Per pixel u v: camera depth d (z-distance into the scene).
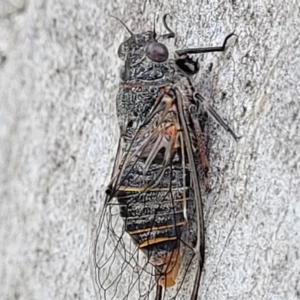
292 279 0.13
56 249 0.17
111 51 0.16
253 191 0.14
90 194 0.17
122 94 0.14
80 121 0.17
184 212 0.14
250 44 0.14
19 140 0.18
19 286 0.18
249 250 0.14
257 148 0.14
